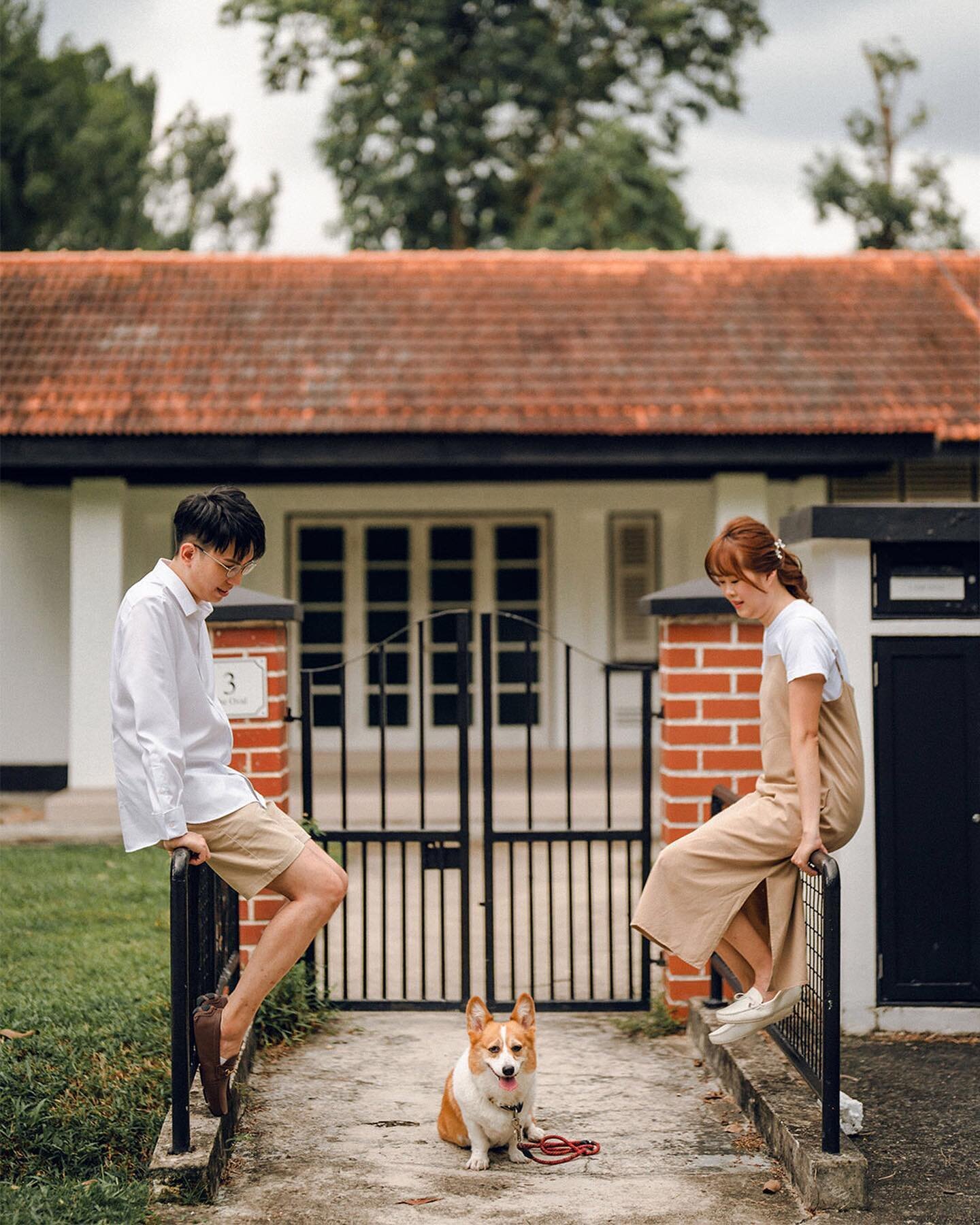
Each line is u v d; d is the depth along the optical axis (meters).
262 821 3.83
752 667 5.62
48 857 9.52
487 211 24.55
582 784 11.93
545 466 12.11
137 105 30.59
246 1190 3.78
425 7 23.61
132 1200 3.58
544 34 24.16
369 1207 3.66
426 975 6.12
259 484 12.21
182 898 3.71
